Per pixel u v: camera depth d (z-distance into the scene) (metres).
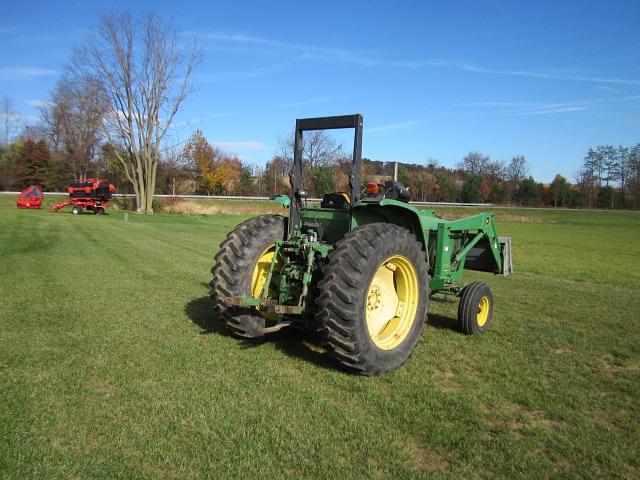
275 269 5.28
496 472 3.00
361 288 4.20
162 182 51.28
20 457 2.94
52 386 3.96
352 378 4.34
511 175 77.88
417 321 4.87
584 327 6.47
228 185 55.12
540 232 31.41
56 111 48.53
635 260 15.95
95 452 3.03
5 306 6.47
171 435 3.27
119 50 32.03
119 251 12.58
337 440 3.27
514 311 7.38
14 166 50.34
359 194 4.84
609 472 3.05
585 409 3.93
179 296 7.41
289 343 5.29
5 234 15.27
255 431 3.35
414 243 4.78
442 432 3.43
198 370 4.41
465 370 4.70
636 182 79.56
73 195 28.39
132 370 4.36
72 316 6.09
